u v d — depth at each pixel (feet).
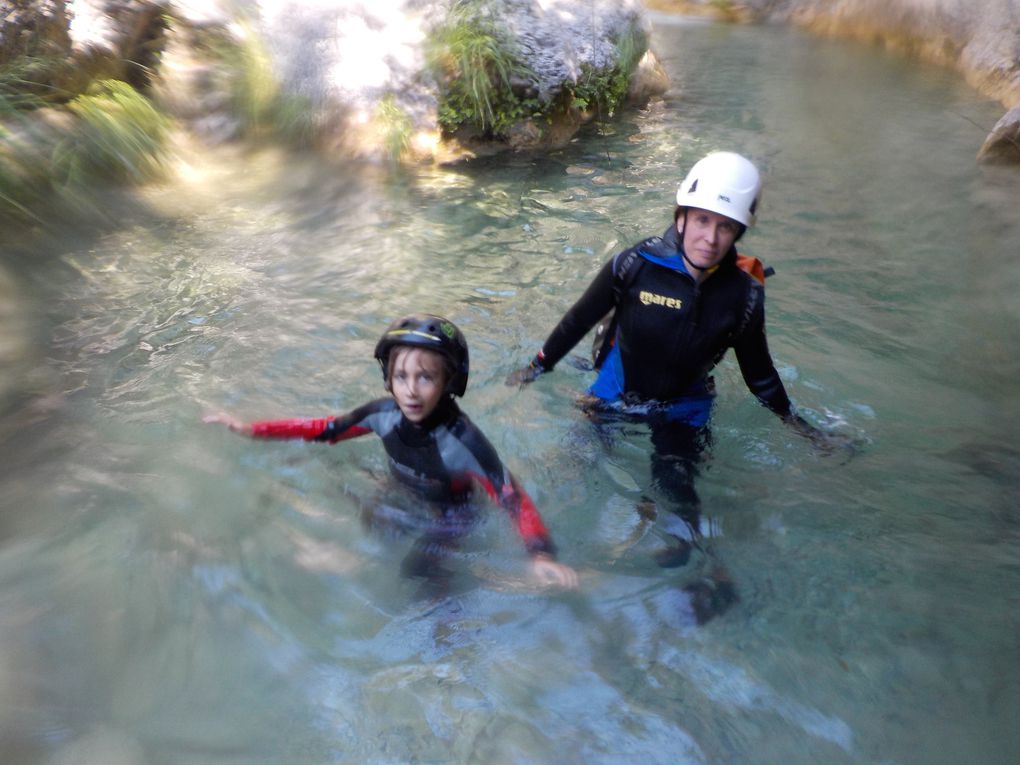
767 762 8.30
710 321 11.44
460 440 10.32
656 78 30.45
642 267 11.60
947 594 10.24
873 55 38.50
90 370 14.23
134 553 10.55
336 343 15.25
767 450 12.60
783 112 29.25
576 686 9.05
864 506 11.64
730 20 47.29
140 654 9.26
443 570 10.37
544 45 26.12
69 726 8.46
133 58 24.31
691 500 11.53
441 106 24.48
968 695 8.97
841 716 8.75
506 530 10.89
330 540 10.85
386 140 23.49
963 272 18.43
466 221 20.33
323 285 17.25
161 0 24.71
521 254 18.71
